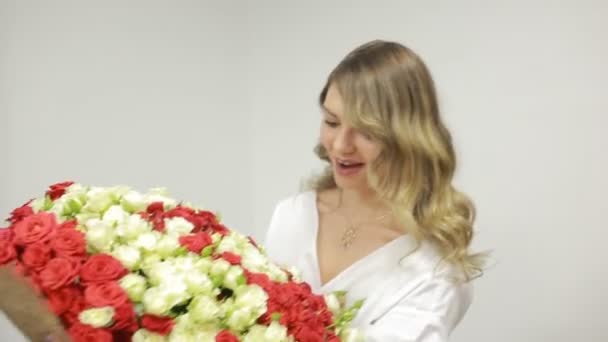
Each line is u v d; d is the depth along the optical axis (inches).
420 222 40.7
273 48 73.8
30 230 26.2
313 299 31.7
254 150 78.0
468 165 61.7
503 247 61.1
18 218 30.9
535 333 60.7
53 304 24.1
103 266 25.3
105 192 31.3
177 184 74.2
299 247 46.6
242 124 77.1
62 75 64.4
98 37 66.1
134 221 28.8
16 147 62.9
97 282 24.6
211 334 25.5
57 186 33.2
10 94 61.7
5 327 61.8
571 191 57.2
